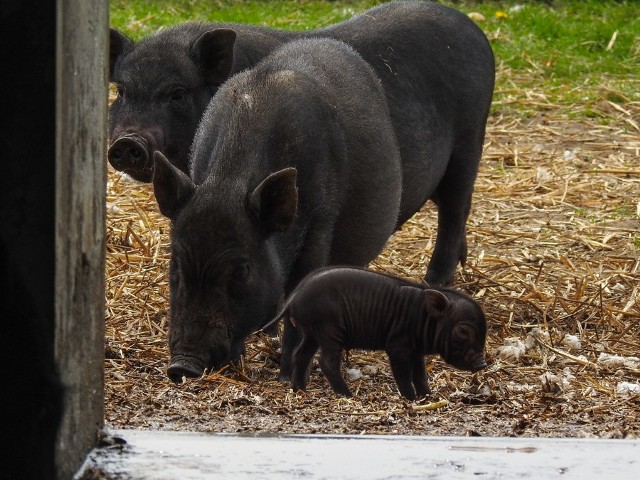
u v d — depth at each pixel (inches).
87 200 241.6
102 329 261.7
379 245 550.6
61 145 216.8
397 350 460.8
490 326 615.8
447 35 659.4
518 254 743.1
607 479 253.0
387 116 559.5
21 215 214.5
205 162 488.7
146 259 669.9
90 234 245.6
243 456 263.3
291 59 537.0
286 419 390.6
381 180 531.8
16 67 211.8
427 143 627.5
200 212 439.5
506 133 1021.8
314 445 277.7
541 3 1450.5
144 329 570.3
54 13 210.1
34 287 215.6
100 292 258.1
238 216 441.1
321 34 646.5
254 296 444.5
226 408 410.0
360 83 543.5
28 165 213.8
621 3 1440.7
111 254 677.3
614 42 1264.8
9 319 214.4
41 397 214.7
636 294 661.3
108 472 245.1
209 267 433.7
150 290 624.7
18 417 214.5
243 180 454.3
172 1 1408.7
